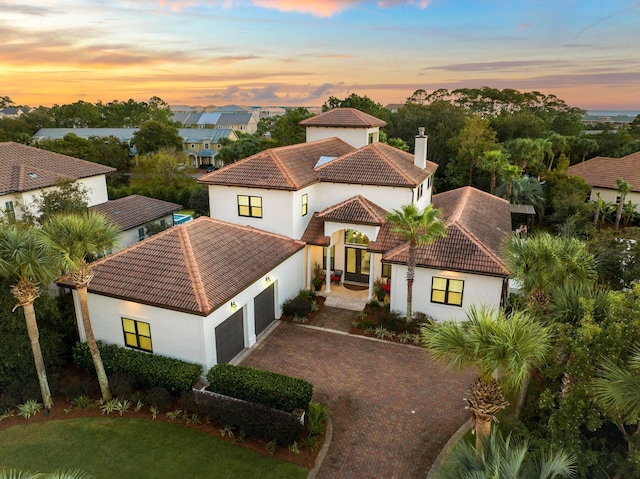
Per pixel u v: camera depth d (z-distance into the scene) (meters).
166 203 37.44
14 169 31.00
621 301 11.21
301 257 25.97
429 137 63.25
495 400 10.88
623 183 40.69
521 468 9.72
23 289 15.27
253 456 14.49
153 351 18.59
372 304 24.33
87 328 16.22
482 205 31.80
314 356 20.36
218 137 92.69
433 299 22.52
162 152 60.59
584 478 10.81
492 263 21.11
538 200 43.94
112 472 13.86
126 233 32.19
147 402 16.66
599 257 21.67
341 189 27.20
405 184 25.47
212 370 16.66
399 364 19.73
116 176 59.22
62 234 14.97
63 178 29.73
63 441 15.23
